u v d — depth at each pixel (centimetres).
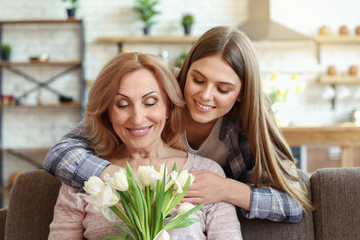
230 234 160
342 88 599
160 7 618
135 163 174
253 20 588
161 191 126
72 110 612
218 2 616
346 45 614
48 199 185
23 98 606
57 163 166
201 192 162
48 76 616
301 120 614
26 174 192
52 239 162
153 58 162
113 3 617
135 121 158
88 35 617
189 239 155
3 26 616
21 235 182
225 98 172
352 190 179
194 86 173
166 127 180
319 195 181
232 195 166
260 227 178
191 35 597
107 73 161
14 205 186
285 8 611
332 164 578
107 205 124
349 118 607
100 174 161
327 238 176
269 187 177
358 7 611
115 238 129
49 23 616
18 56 618
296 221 176
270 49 614
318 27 612
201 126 194
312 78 615
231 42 171
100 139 175
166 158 176
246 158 194
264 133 177
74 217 164
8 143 613
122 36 604
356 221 175
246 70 173
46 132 612
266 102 192
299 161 581
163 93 166
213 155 201
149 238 127
